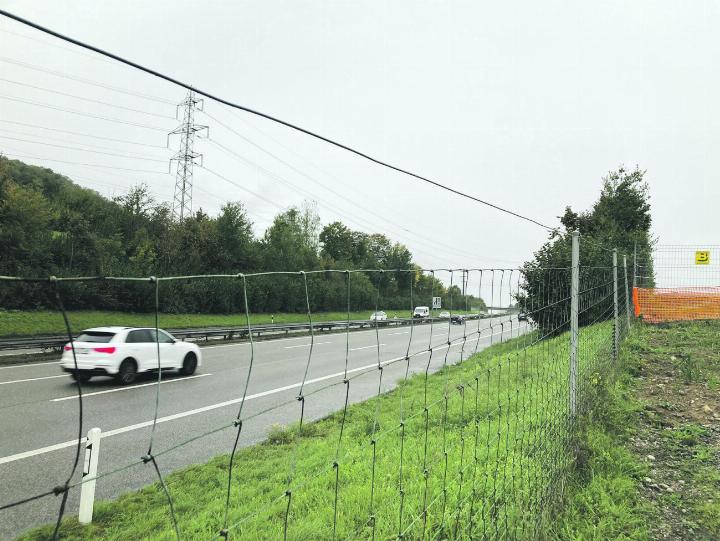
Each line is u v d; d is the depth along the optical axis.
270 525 3.96
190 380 12.27
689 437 6.28
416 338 23.59
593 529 4.18
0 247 19.19
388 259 76.69
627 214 25.27
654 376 8.95
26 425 7.64
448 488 4.20
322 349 20.08
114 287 11.59
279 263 42.50
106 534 4.11
